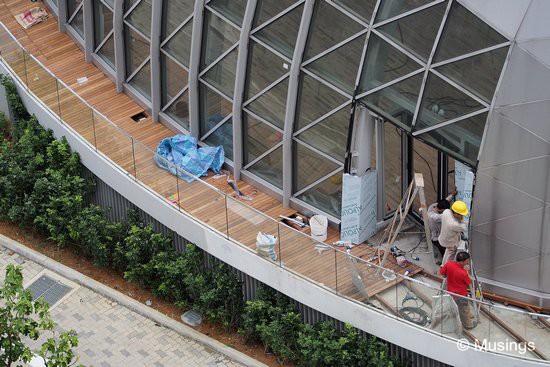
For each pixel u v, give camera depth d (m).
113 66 49.31
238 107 43.44
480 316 37.25
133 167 44.50
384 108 39.38
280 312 40.72
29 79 48.34
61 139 46.88
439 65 37.62
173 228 43.47
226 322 42.09
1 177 46.47
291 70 41.00
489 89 36.91
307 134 42.09
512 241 38.41
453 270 37.41
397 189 42.66
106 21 48.66
